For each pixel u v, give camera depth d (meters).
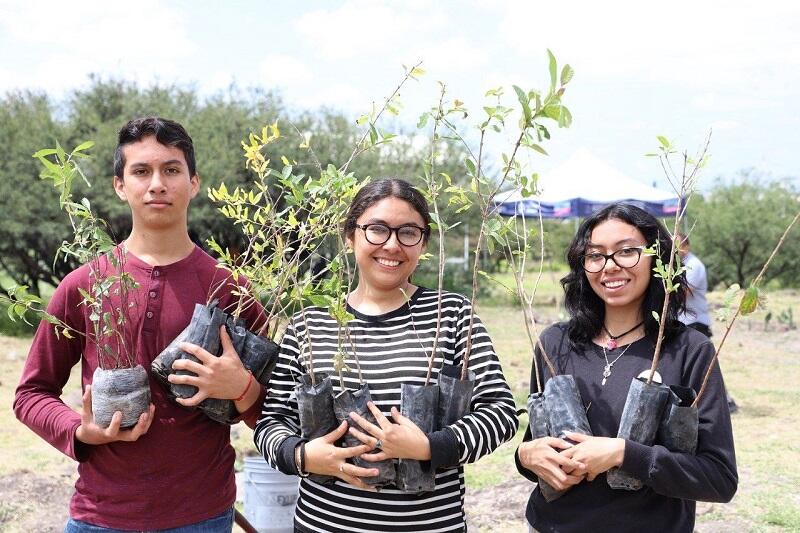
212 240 2.77
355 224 2.71
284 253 2.80
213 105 19.48
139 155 2.68
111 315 2.55
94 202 16.89
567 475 2.51
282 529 4.22
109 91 19.50
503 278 27.03
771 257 2.45
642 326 2.76
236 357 2.59
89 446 2.63
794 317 20.47
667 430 2.49
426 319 2.72
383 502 2.54
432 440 2.45
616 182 15.86
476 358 2.68
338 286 2.55
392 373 2.62
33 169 16.97
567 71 2.30
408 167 20.03
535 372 2.88
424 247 2.76
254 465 4.27
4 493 6.38
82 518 2.64
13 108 18.58
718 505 5.98
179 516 2.62
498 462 7.23
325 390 2.54
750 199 28.77
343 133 19.66
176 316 2.71
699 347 2.64
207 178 17.23
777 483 6.47
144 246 2.76
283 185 2.85
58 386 2.78
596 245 2.72
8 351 14.08
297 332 2.72
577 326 2.80
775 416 9.05
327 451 2.47
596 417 2.66
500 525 5.69
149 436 2.62
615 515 2.58
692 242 28.81
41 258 18.58
